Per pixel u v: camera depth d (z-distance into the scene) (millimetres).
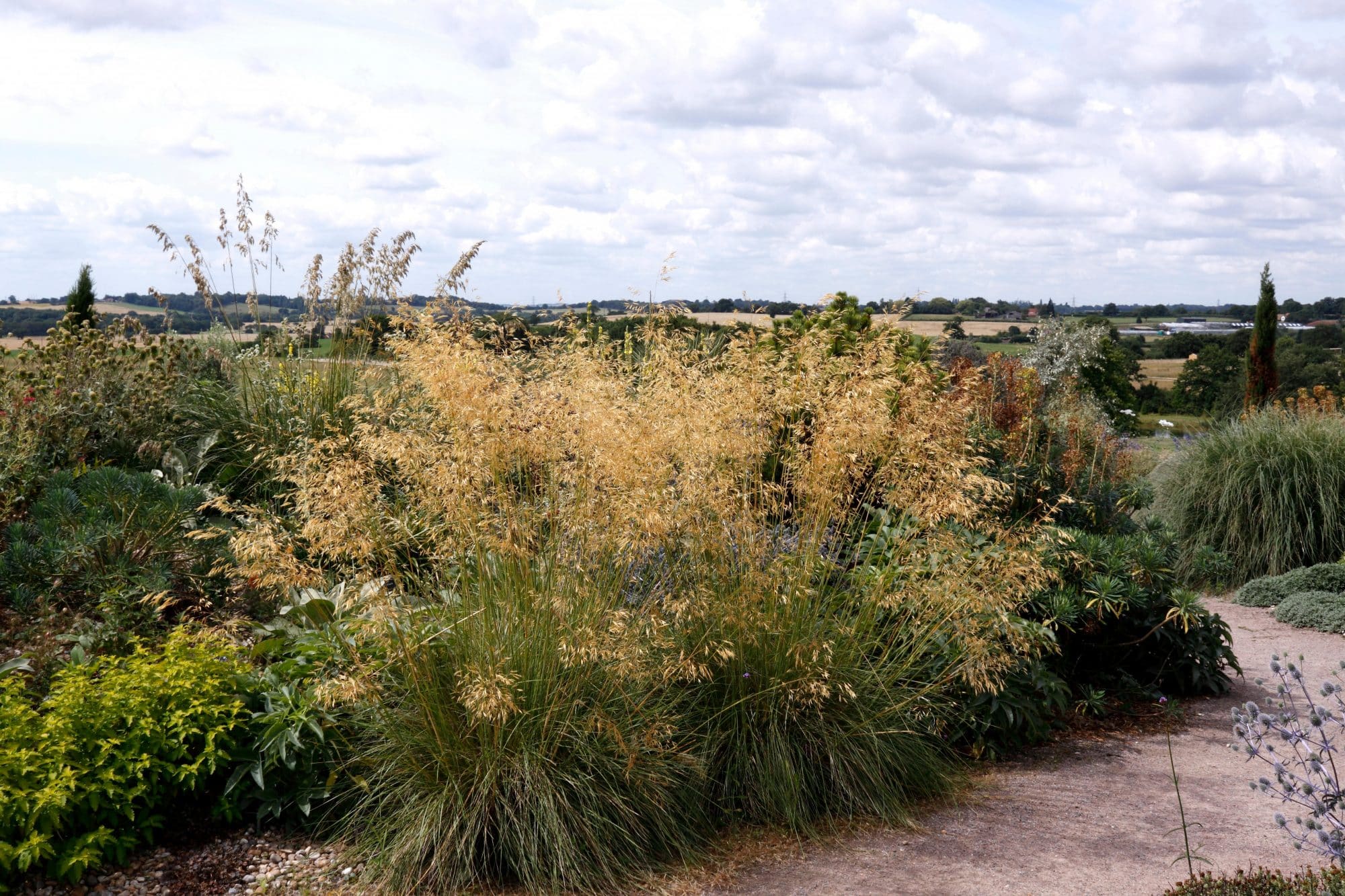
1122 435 15352
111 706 3844
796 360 5375
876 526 5902
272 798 3992
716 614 4535
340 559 4512
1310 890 3160
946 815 4484
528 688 4023
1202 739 5602
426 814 3756
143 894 3539
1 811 3371
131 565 5520
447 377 4293
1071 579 6379
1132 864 3938
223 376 8406
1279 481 9828
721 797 4336
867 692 4691
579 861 3752
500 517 4355
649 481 4570
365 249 8367
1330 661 7246
